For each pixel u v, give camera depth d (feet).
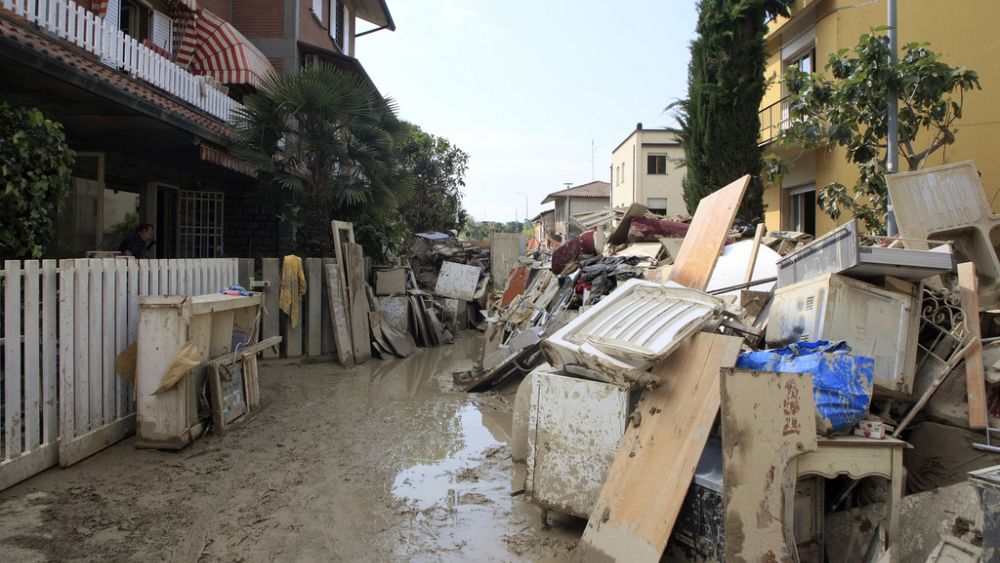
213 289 24.09
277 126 36.78
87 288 17.22
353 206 42.24
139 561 12.04
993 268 17.65
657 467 11.43
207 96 38.17
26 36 22.97
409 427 21.79
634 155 122.31
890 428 11.94
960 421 12.38
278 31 51.55
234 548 12.71
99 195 34.37
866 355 12.89
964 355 12.51
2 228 19.48
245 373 22.15
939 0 32.73
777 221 49.52
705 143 39.50
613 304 14.98
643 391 12.60
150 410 18.11
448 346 42.24
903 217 18.57
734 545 9.71
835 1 39.65
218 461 17.66
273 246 49.08
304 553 12.59
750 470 9.86
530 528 13.84
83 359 17.08
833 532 11.19
